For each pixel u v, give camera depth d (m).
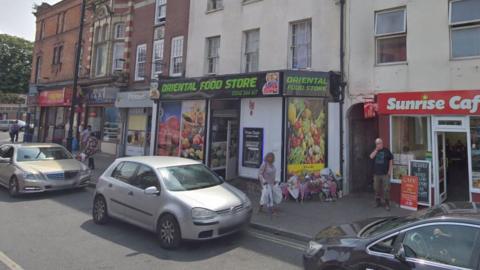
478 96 9.02
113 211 7.83
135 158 8.24
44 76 29.84
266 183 9.03
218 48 16.34
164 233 6.57
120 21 22.44
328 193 10.75
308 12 13.00
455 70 9.80
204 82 13.67
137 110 20.31
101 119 23.17
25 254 6.02
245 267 5.68
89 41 24.39
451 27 10.02
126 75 21.20
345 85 11.79
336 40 12.16
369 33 11.41
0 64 47.41
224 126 14.38
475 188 9.28
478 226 3.39
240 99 12.70
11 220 8.18
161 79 16.25
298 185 10.66
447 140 11.09
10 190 10.82
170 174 7.32
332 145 11.56
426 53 10.29
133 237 7.18
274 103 11.59
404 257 3.62
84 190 12.05
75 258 5.91
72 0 27.17
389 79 10.91
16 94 55.28
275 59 13.84
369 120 12.60
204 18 16.86
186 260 5.95
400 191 10.30
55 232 7.36
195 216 6.37
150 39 20.12
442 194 10.19
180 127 15.08
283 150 11.12
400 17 10.94
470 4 9.74
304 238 7.20
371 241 3.96
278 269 5.62
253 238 7.34
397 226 3.94
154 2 20.17
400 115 10.46
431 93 9.77
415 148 10.37
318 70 12.55
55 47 28.92
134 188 7.46
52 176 10.83
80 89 23.94
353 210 9.51
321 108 11.62
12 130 29.64
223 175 14.26
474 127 9.34
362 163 12.40
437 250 3.53
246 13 15.05
